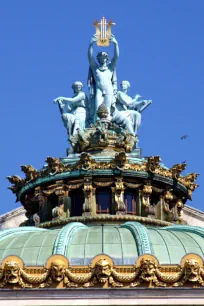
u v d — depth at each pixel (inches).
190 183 2992.1
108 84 3026.6
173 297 2361.0
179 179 2942.9
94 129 2962.6
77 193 2874.0
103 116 2972.4
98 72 3036.4
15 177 3002.0
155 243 2519.7
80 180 2856.8
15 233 2630.4
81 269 2400.3
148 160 2876.5
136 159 2886.3
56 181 2876.5
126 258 2465.6
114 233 2556.6
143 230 2554.1
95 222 2787.9
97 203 2851.9
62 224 2805.1
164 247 2507.4
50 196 2906.0
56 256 2402.8
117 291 2367.1
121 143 2923.2
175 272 2397.9
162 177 2891.2
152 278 2384.4
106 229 2593.5
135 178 2866.6
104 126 2955.2
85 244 2507.4
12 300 2364.7
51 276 2390.5
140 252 2476.6
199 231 2647.6
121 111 3021.7
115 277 2386.8
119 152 2883.9
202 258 2444.6
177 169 2928.2
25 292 2368.4
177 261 2474.2
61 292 2368.4
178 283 2386.8
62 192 2866.6
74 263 2453.2
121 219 2792.8
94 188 2851.9
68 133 3002.0
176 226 2714.1
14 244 2536.9
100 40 3063.5
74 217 2807.6
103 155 2901.1
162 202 2906.0
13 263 2388.0
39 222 2888.8
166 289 2364.7
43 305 2358.5
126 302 2361.0
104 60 3048.7
